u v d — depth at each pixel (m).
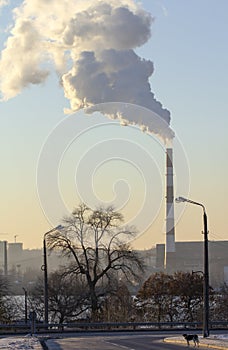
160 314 173.12
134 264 156.62
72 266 156.88
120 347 86.44
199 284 174.38
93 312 157.75
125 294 161.25
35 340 102.50
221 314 177.50
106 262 154.25
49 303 161.25
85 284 159.25
